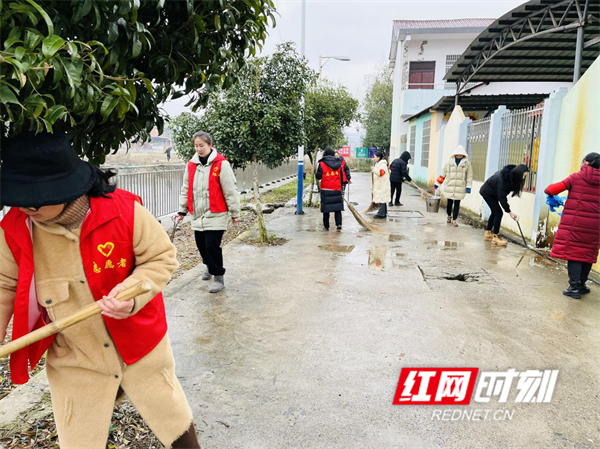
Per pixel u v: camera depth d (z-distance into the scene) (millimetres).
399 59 26203
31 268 1685
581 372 3471
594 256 5066
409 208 12836
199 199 5043
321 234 8812
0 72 1342
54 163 1568
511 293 5285
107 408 1841
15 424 2656
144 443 2564
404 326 4301
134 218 1811
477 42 10141
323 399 3084
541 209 7508
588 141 6387
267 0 2531
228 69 2469
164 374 1959
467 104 15883
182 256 6977
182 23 2105
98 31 1747
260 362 3588
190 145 8141
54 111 1512
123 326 1802
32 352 1823
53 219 1668
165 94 2246
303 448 2592
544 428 2805
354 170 34688
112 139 2193
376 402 3057
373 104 32594
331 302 4941
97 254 1746
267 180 19391
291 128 7828
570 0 7582
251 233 8797
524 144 8578
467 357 3697
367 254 7164
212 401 3041
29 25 1520
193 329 4199
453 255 7137
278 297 5090
